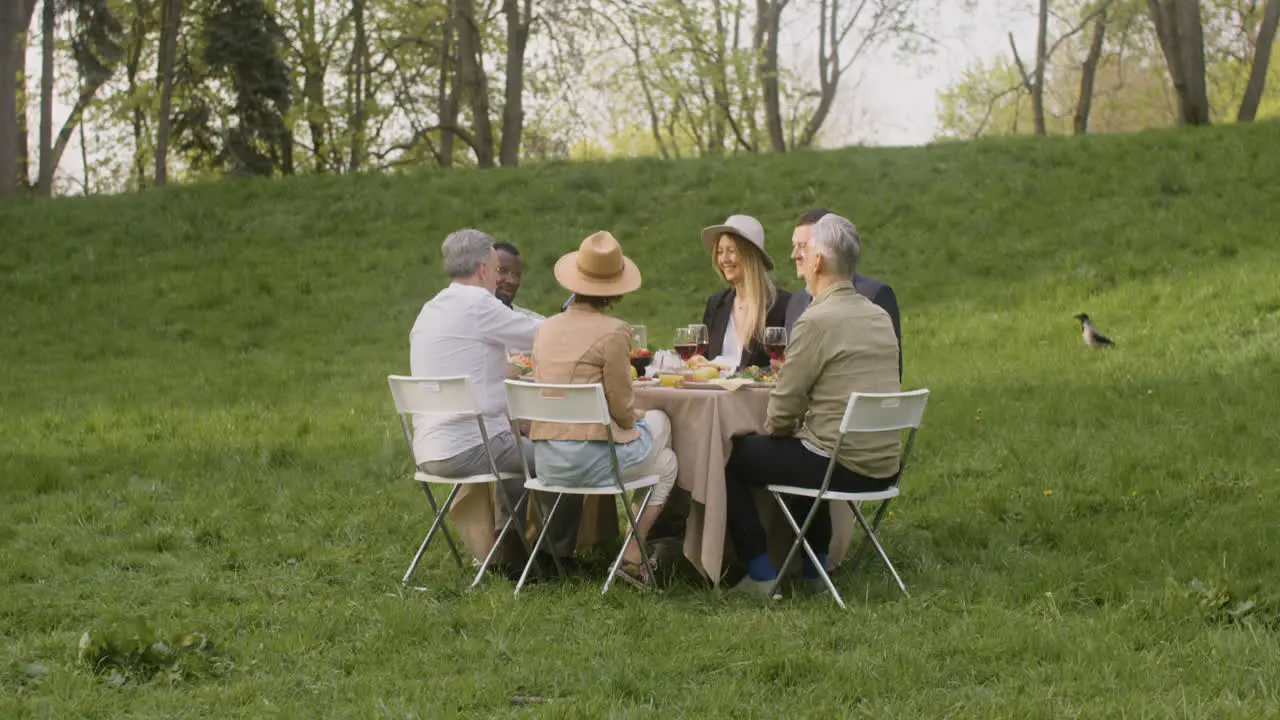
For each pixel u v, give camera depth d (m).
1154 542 6.32
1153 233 15.77
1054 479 7.77
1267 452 8.10
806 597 5.80
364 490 8.26
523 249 17.39
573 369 5.73
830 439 5.65
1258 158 17.75
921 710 4.12
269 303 16.23
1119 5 25.67
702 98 31.16
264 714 4.16
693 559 5.86
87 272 17.34
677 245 17.22
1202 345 11.98
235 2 25.31
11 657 4.79
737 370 6.77
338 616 5.37
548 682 4.49
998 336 13.35
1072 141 19.39
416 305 16.09
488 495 6.22
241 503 7.86
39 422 10.88
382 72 28.72
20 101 27.14
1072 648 4.70
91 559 6.66
